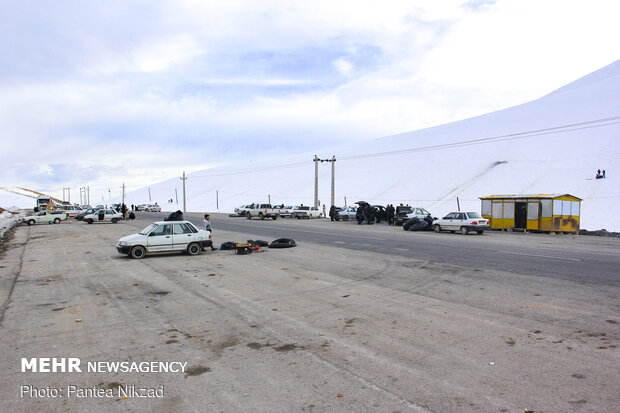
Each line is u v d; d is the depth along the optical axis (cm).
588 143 6731
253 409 422
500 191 5797
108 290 1029
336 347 607
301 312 805
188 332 686
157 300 917
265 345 618
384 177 8650
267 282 1110
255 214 4791
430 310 813
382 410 418
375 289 1012
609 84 11431
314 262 1462
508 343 619
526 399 439
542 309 814
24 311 830
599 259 1502
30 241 2370
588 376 498
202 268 1352
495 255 1620
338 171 10381
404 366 532
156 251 1625
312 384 480
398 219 3681
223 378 500
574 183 5300
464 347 602
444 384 478
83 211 5344
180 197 12000
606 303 859
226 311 818
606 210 4047
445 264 1397
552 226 2841
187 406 431
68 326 725
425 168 8275
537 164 6438
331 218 4525
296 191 9569
